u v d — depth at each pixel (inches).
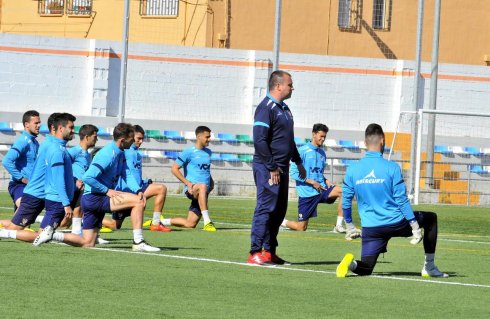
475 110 2714.1
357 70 2632.9
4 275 720.3
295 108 2593.5
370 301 651.5
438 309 625.6
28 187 995.9
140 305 598.2
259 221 863.1
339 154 2556.6
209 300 629.0
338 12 2755.9
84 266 796.6
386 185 783.1
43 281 693.9
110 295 636.7
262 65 2546.8
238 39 2635.3
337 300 650.2
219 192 2401.6
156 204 1290.6
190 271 791.1
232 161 2418.8
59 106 2426.2
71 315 554.3
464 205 2354.8
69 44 2433.6
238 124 2502.5
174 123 2454.5
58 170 940.0
